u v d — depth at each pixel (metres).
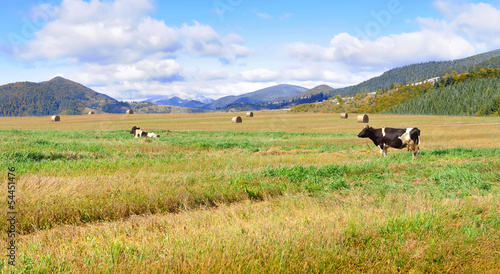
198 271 3.52
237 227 4.85
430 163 14.52
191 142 24.31
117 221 5.99
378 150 21.81
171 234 4.73
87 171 11.12
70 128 56.22
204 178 10.01
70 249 4.25
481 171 12.07
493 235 5.04
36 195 6.86
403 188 9.70
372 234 4.81
